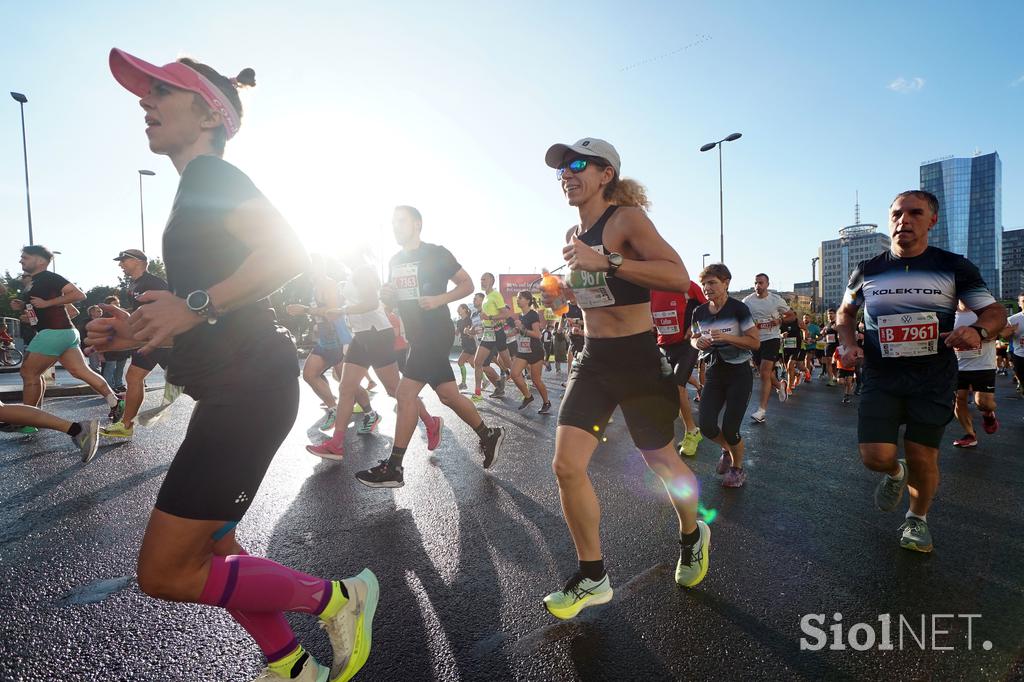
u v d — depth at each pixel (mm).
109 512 3639
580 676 1950
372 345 5051
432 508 3760
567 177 2500
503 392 11102
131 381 5742
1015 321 7637
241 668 2006
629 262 2135
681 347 5434
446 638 2195
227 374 1571
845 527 3418
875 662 2023
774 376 10289
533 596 2531
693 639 2174
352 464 5016
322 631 2266
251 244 1535
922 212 2949
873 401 3092
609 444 5926
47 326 5926
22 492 4062
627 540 3191
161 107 1668
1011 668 1984
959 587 2611
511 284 47844
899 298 3000
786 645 2133
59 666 2002
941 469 4875
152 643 2148
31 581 2652
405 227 4289
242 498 1575
